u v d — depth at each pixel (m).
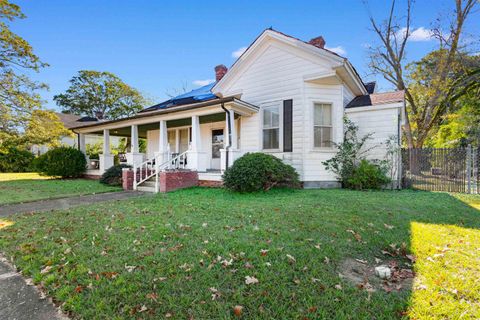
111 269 2.73
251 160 7.77
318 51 8.80
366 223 4.27
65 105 33.34
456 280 2.46
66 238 3.73
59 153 13.12
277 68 9.77
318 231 3.88
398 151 9.14
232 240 3.50
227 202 6.21
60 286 2.45
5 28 11.72
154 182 9.52
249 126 10.25
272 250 3.12
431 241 3.47
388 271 2.56
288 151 9.34
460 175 8.72
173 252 3.12
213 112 9.10
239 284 2.42
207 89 15.03
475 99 15.98
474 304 2.10
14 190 9.24
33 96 13.27
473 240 3.51
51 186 10.29
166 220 4.59
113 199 7.34
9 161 19.33
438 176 9.05
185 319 1.95
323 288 2.34
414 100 19.09
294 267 2.72
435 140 20.62
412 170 9.38
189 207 5.68
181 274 2.59
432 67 17.94
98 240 3.62
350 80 9.66
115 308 2.09
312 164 9.12
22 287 2.49
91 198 7.62
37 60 12.91
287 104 9.48
